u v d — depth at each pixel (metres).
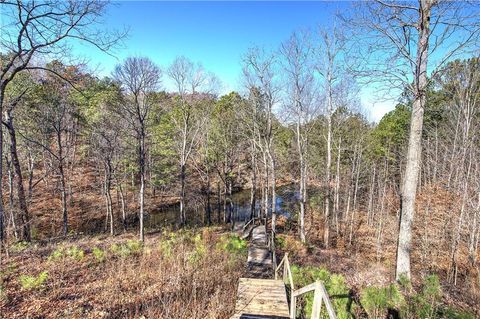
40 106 17.48
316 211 26.70
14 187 20.55
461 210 14.55
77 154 29.20
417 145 7.40
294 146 25.91
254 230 17.64
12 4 8.20
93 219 23.97
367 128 26.67
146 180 28.22
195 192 28.31
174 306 6.21
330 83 17.09
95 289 7.17
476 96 16.36
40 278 7.12
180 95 20.41
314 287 4.22
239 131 22.67
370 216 24.66
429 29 6.76
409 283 6.91
